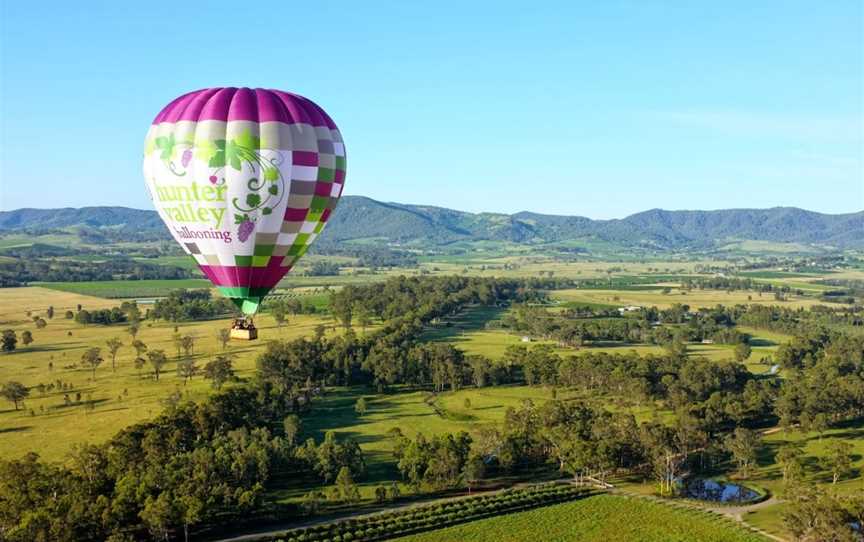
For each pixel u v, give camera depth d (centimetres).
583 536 7631
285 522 7906
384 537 7544
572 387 14025
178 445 9356
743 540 7494
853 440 10988
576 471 9325
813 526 7269
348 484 8512
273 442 9400
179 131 5662
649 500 8656
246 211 5703
